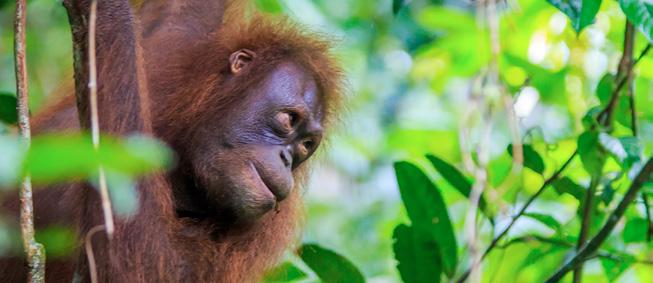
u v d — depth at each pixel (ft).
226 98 21.53
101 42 18.26
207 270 21.31
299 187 23.99
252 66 21.90
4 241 12.16
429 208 24.22
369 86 44.47
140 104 18.47
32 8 36.86
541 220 24.80
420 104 44.62
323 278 24.43
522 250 29.07
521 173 25.93
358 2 43.16
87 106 16.76
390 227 38.73
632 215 27.27
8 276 20.29
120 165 9.14
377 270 39.52
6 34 35.35
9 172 9.07
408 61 44.55
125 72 18.37
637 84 32.89
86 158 8.95
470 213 21.74
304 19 33.78
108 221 13.37
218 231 21.91
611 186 24.43
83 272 17.65
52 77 36.40
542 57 35.81
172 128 21.38
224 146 20.93
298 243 24.35
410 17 42.78
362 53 43.19
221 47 22.54
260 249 22.67
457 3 38.88
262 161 20.63
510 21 30.35
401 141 43.11
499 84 22.80
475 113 24.79
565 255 25.98
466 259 27.22
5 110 23.38
